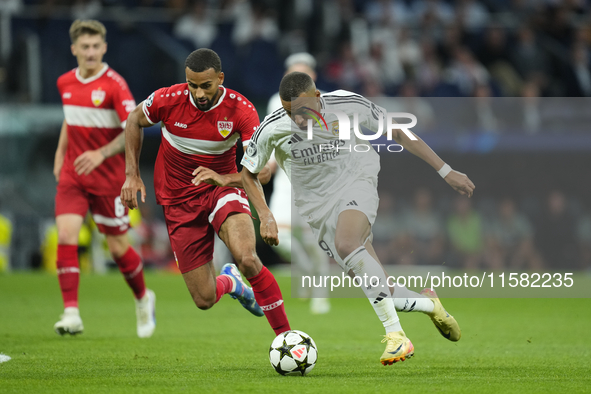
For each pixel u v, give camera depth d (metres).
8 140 50.31
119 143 21.22
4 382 13.40
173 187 17.84
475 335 22.56
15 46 53.00
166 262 50.97
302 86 15.35
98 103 21.55
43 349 18.20
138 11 57.41
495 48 63.69
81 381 13.51
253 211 50.66
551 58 63.66
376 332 23.02
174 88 17.19
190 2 59.00
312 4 61.78
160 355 17.36
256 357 17.14
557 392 12.52
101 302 32.22
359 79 59.12
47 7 55.56
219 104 17.06
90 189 21.55
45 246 48.19
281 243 34.09
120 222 21.52
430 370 15.33
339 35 61.81
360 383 13.35
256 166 15.82
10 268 48.16
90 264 48.59
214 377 14.05
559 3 68.56
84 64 21.64
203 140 17.27
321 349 18.98
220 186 16.34
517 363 16.55
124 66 55.78
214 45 58.53
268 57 58.59
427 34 64.19
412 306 15.79
